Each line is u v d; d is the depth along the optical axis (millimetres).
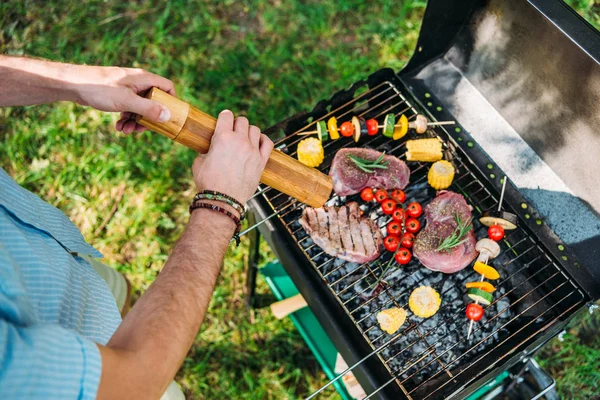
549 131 2258
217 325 3332
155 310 1257
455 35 2523
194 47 4250
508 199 2367
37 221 1573
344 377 2762
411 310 2326
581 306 2092
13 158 3809
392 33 4207
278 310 2930
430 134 2641
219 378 3191
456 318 2346
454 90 2588
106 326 1788
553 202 2275
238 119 1602
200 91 4074
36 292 1373
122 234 3574
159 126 1627
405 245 2379
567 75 2033
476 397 2535
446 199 2393
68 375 1056
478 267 2250
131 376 1130
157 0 4469
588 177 2166
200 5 4414
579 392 3043
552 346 3141
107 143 3881
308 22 4285
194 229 1447
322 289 2320
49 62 1653
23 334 1052
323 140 2543
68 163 3801
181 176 3777
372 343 2209
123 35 4305
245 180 1537
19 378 1012
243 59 4176
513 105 2381
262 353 3250
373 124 2506
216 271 1408
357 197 2619
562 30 1899
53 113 3969
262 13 4371
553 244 2229
